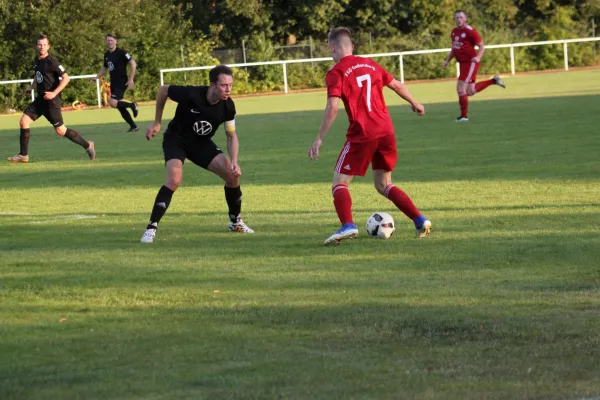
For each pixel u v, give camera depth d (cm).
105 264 1748
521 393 973
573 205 2309
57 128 3959
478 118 5175
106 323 1299
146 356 1138
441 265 1664
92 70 9644
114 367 1095
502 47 11075
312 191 2795
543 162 3191
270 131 5100
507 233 1964
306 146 4212
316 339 1198
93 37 9506
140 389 1013
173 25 10506
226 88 1995
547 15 12400
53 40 9462
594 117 4828
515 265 1639
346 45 1973
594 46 11800
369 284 1520
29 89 3950
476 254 1752
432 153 3625
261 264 1722
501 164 3197
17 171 3681
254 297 1444
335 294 1452
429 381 1019
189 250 1897
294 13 11950
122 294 1480
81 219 2403
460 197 2519
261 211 2441
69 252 1900
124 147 4591
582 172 2905
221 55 10919
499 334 1198
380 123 1939
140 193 2922
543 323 1244
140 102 9788
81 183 3228
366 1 11769
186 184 3108
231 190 2097
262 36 11456
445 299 1396
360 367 1074
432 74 11031
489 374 1039
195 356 1133
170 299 1438
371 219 1992
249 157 3828
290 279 1577
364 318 1293
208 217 2378
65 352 1159
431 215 2248
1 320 1323
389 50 11375
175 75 10125
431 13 11950
